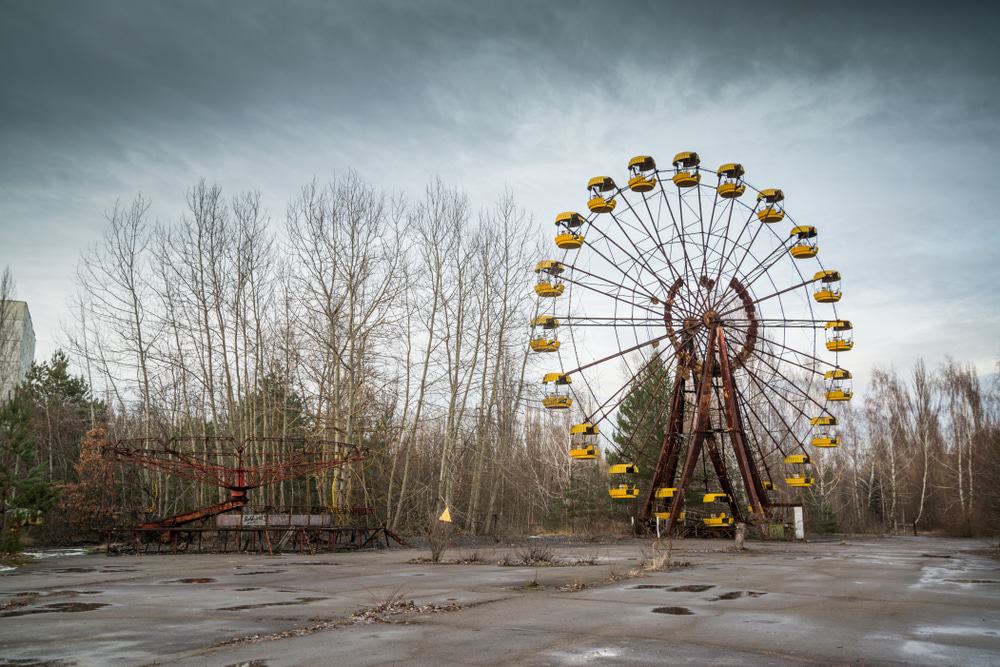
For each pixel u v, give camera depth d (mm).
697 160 42594
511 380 49250
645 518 44938
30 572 20812
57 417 50844
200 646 9625
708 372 42844
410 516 44219
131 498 42312
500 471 48812
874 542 43062
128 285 41812
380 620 11727
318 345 42281
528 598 14461
